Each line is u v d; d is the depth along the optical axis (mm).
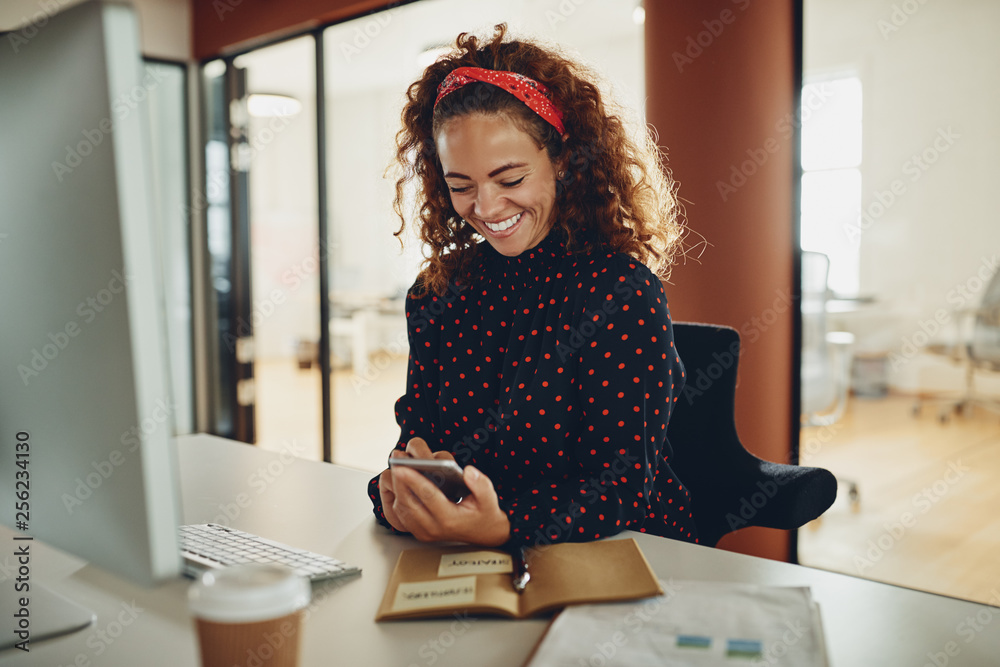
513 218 1107
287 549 872
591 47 6633
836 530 2980
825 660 590
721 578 791
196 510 1085
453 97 1076
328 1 3852
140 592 777
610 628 648
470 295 1229
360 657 634
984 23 4695
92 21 487
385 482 946
